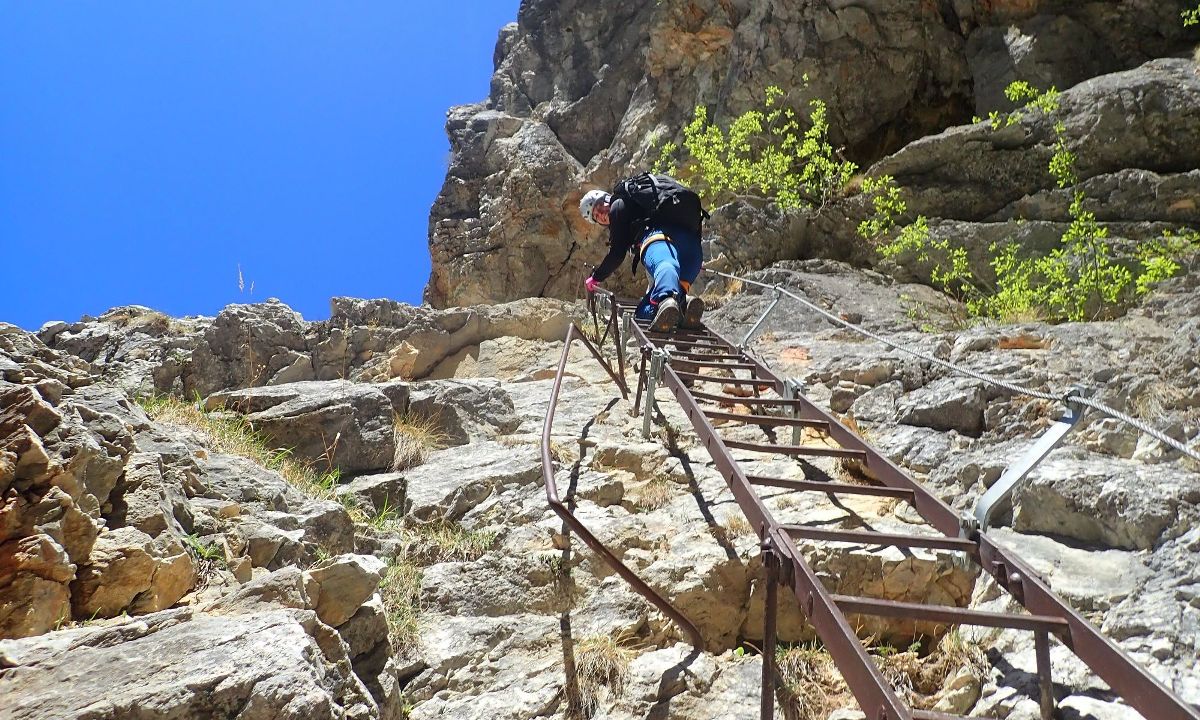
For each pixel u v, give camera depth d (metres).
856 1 12.84
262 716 1.94
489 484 4.80
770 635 2.77
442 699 3.26
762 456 4.97
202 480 3.92
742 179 11.72
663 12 14.56
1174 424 4.20
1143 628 3.04
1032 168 9.68
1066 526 3.81
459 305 15.48
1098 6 11.48
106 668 2.05
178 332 9.02
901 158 10.64
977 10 12.55
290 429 5.25
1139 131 9.05
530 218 15.15
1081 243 8.27
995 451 4.61
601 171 15.06
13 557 2.54
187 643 2.17
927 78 13.14
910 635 3.58
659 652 3.48
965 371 3.83
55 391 3.27
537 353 8.04
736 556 3.86
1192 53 10.27
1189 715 1.98
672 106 14.78
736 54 13.67
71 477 2.86
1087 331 6.03
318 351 7.88
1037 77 11.39
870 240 10.45
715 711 3.18
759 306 8.66
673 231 6.26
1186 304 6.62
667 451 5.11
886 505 4.30
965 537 3.16
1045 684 2.74
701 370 6.69
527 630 3.59
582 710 3.20
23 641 2.17
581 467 4.98
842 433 4.37
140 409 4.19
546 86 17.53
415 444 5.51
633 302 7.20
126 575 2.80
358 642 3.11
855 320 8.30
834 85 12.90
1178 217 8.47
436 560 4.17
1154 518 3.52
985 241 9.34
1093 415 4.59
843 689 3.32
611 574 3.91
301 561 3.60
